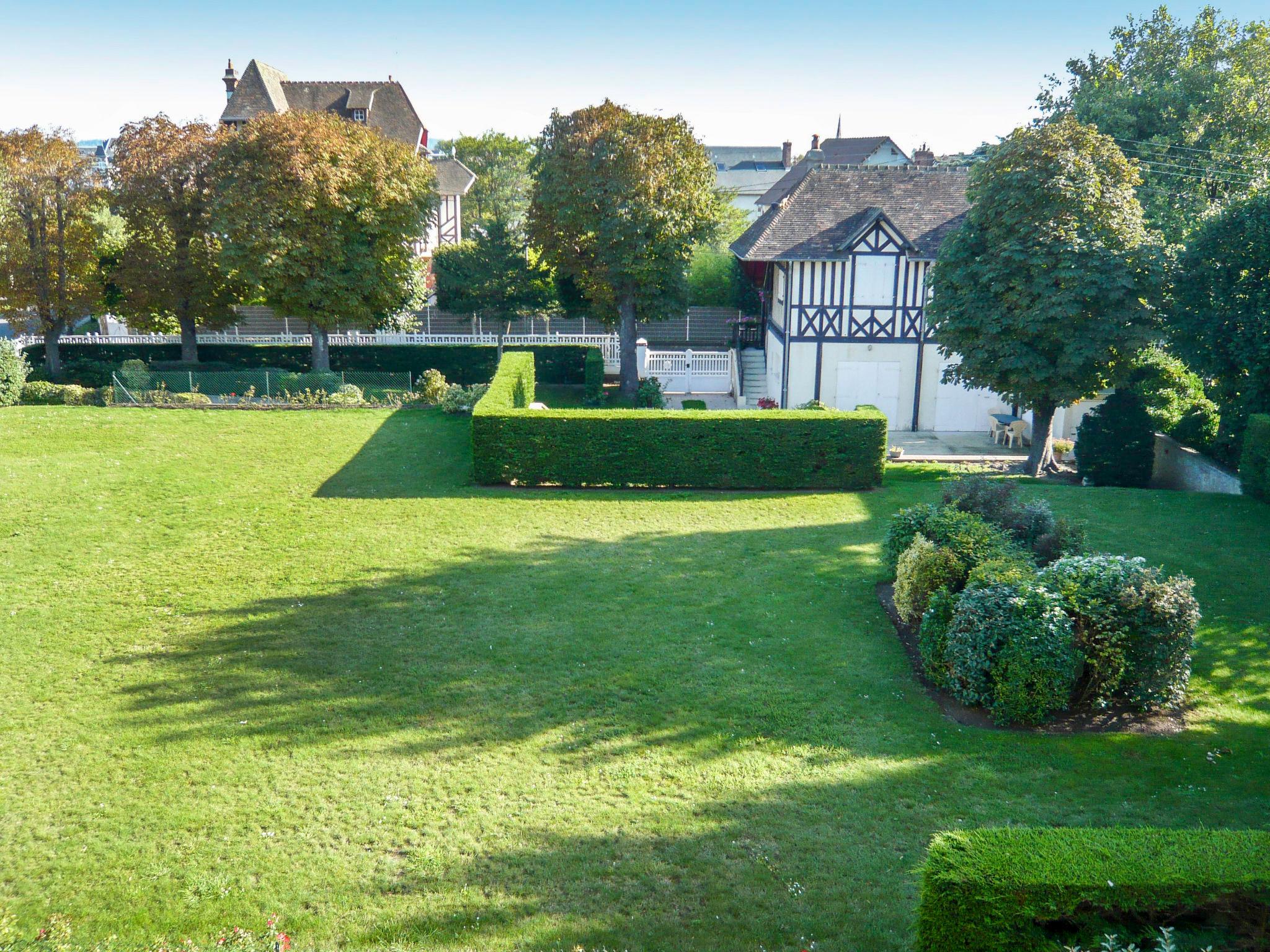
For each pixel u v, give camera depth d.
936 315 23.05
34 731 9.91
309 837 8.03
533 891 7.24
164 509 18.06
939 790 8.53
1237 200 21.50
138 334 40.06
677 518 18.05
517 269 39.22
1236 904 5.24
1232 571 14.16
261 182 30.16
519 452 20.14
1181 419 23.70
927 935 5.43
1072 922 5.30
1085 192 20.73
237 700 10.60
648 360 36.62
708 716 10.12
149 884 7.41
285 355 36.97
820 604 13.40
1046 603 9.80
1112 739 9.47
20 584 14.23
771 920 6.83
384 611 13.23
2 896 7.28
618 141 30.47
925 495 19.89
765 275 35.75
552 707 10.39
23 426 23.77
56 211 35.03
